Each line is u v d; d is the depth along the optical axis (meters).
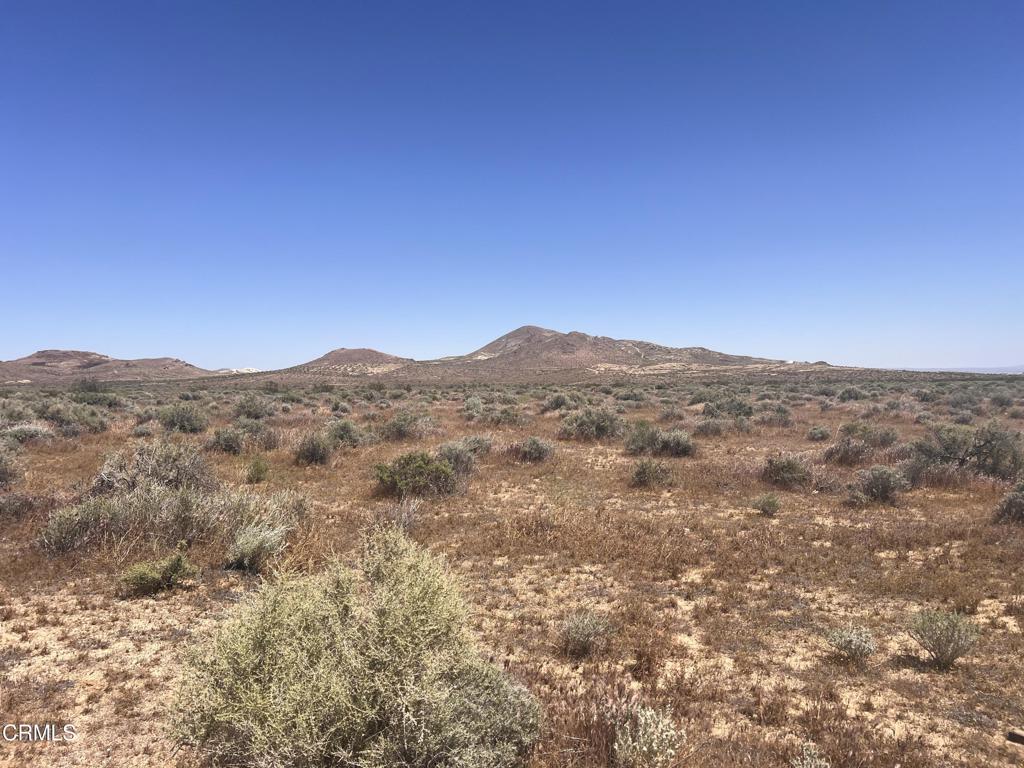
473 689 3.68
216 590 7.51
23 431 19.73
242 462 17.03
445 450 16.05
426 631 3.51
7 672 5.37
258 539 8.42
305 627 3.55
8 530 9.67
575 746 4.09
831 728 4.63
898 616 7.02
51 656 5.70
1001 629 6.62
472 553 9.37
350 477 15.40
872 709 5.04
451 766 3.29
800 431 25.72
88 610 6.84
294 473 15.78
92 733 4.46
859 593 7.77
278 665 3.26
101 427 24.09
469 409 34.28
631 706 4.33
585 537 10.09
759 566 8.80
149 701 4.91
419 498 12.70
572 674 5.55
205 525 9.38
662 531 10.58
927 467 14.94
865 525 11.00
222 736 3.23
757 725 4.73
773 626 6.74
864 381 70.62
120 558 8.35
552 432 25.48
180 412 24.64
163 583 7.51
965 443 15.43
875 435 21.31
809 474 14.81
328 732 3.03
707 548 9.60
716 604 7.36
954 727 4.76
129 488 10.73
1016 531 10.17
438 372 146.38
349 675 3.26
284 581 3.86
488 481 14.99
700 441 23.06
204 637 4.21
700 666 5.79
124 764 4.11
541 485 14.79
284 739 2.96
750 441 23.05
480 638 6.32
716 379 93.06
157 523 9.12
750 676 5.61
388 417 31.55
